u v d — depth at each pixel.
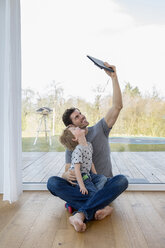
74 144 2.13
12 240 1.61
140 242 1.58
